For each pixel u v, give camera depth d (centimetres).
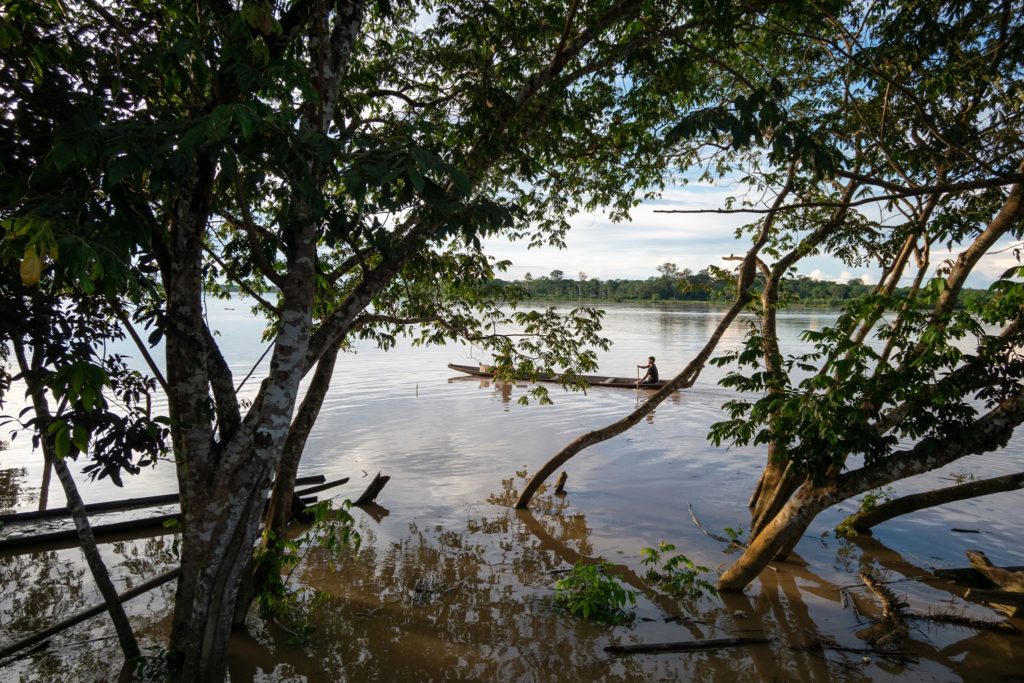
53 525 973
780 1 656
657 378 2427
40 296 429
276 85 403
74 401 333
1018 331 614
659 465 1409
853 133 855
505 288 993
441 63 819
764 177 941
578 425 1794
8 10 427
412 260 773
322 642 659
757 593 794
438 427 1752
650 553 813
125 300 576
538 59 798
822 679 599
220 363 575
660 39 720
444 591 789
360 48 835
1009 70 686
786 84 939
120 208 360
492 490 1227
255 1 409
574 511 1112
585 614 708
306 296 489
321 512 733
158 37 523
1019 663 626
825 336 682
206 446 561
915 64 730
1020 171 628
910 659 634
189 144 324
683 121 504
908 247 839
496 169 937
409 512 1101
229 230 824
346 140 402
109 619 698
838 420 647
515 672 608
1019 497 1168
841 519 1071
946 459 634
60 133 346
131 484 1222
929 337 616
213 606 495
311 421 745
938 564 884
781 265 959
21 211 378
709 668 619
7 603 745
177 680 573
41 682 569
